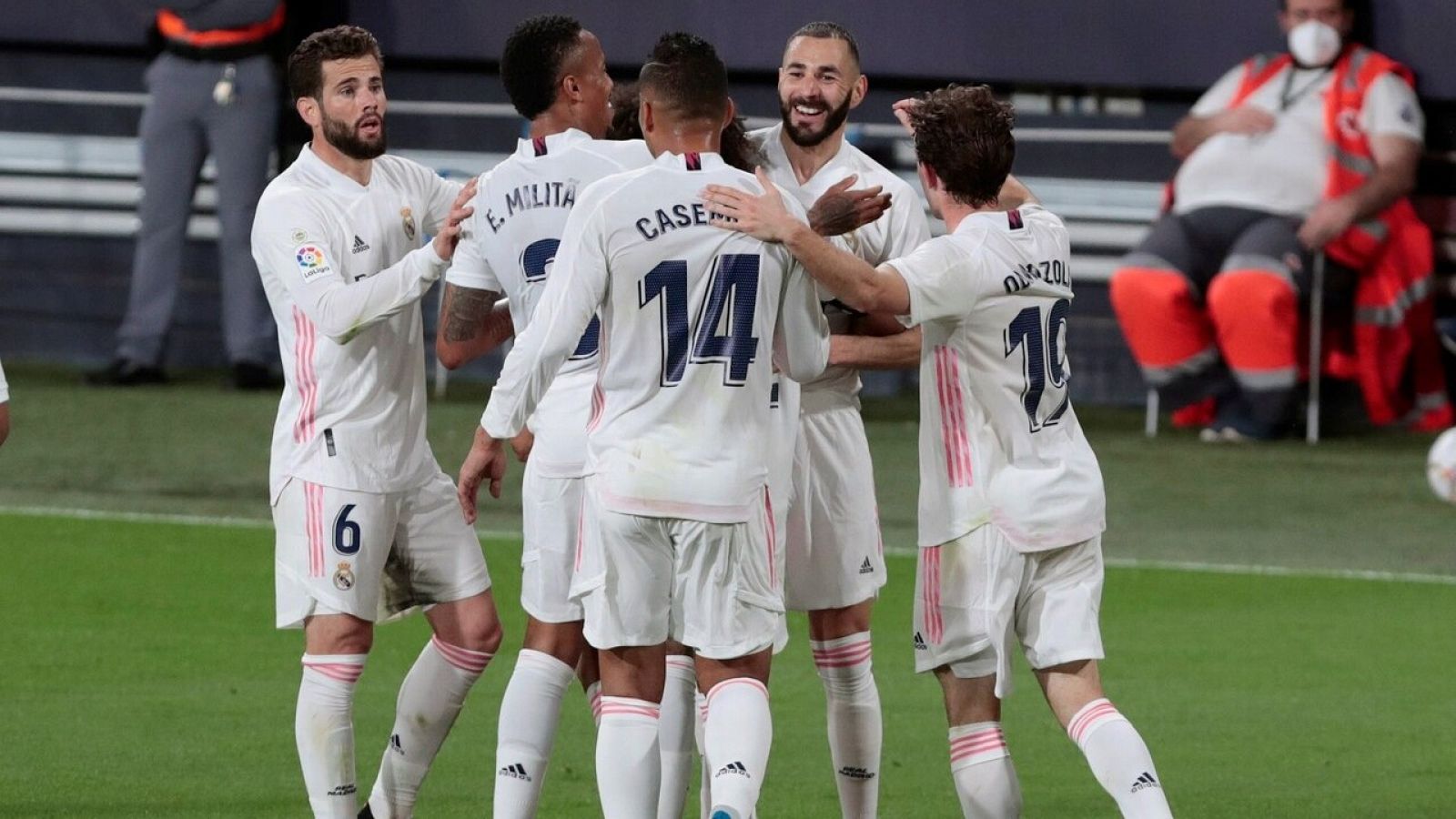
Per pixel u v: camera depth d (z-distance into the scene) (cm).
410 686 1584
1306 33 3734
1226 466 3553
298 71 1530
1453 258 3903
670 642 1508
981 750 1445
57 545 2831
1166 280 3750
